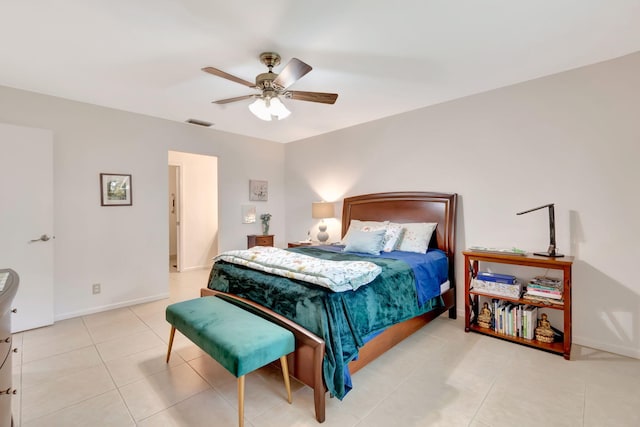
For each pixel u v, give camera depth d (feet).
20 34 6.70
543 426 5.46
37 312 9.73
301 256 8.32
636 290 7.84
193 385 6.72
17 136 9.41
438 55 7.75
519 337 8.79
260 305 7.20
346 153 14.73
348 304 6.22
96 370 7.30
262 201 17.33
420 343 8.75
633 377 6.97
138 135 12.33
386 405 6.04
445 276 10.38
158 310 11.55
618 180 8.04
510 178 9.81
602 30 6.71
